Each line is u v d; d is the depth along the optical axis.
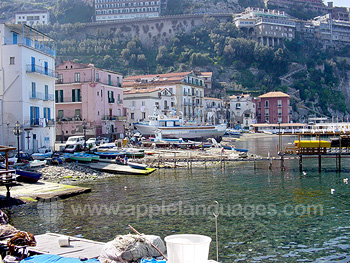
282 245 21.05
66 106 85.69
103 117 86.38
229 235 22.64
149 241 16.02
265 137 139.50
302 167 54.78
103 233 22.86
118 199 32.56
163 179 44.09
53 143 61.84
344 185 39.44
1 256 16.64
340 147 49.50
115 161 55.91
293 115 194.12
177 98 124.75
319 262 18.84
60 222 25.19
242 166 56.28
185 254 11.41
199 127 98.12
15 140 51.75
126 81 137.50
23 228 23.80
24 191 33.62
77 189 35.09
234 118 167.75
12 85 52.00
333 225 24.70
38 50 56.53
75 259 15.20
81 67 84.88
